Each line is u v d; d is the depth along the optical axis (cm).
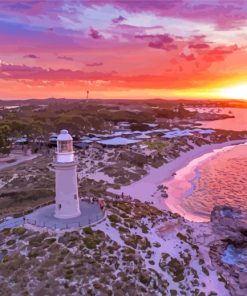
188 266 4150
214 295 3791
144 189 8156
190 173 10788
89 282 3312
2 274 3341
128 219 4516
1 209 5894
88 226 4003
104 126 19900
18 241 3759
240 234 5269
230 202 7594
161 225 4769
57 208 4303
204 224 5638
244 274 4272
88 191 7106
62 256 3528
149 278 3606
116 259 3666
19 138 13688
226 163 12838
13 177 8238
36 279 3288
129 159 10912
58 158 4219
